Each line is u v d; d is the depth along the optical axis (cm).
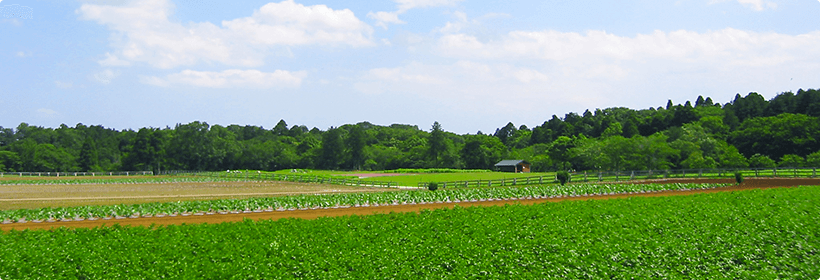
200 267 1608
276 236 1969
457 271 1614
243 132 18700
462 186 5722
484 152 13638
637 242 1917
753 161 7438
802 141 7706
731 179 5266
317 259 1673
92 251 1727
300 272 1595
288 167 14462
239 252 1744
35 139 13562
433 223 2242
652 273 1645
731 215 2425
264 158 14212
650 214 2453
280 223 2223
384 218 2362
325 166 14562
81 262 1622
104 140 14725
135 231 2019
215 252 1742
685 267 1688
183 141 13512
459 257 1714
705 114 11244
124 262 1628
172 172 12112
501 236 2002
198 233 1977
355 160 14625
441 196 4034
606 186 4603
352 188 6350
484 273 1594
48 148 11731
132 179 8531
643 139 7925
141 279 1518
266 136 17812
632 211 2548
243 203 3388
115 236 1925
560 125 15225
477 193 4197
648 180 5634
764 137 8244
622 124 13912
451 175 9644
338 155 14575
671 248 1848
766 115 10662
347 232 2061
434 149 14250
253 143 15338
